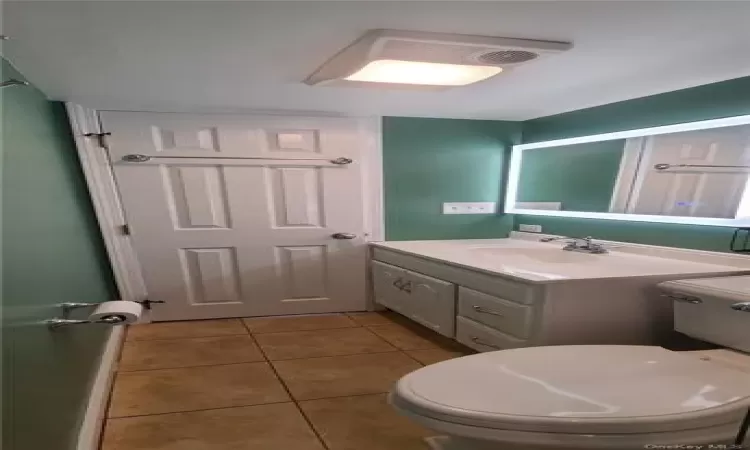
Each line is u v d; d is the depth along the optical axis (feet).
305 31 4.62
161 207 9.32
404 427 5.67
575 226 9.24
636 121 7.97
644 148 7.68
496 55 5.28
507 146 10.95
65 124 8.36
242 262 9.89
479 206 11.00
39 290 4.19
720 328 5.06
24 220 4.11
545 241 9.77
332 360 7.81
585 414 3.39
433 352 8.19
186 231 9.52
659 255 7.41
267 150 9.59
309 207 10.03
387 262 9.95
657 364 4.37
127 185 9.03
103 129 8.70
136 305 4.95
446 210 10.82
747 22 4.36
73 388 4.92
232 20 4.29
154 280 9.57
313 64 5.87
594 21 4.35
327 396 6.48
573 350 4.76
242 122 9.34
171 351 8.17
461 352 8.17
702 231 6.88
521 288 6.13
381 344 8.59
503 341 6.56
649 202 7.63
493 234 11.20
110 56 5.40
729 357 4.75
